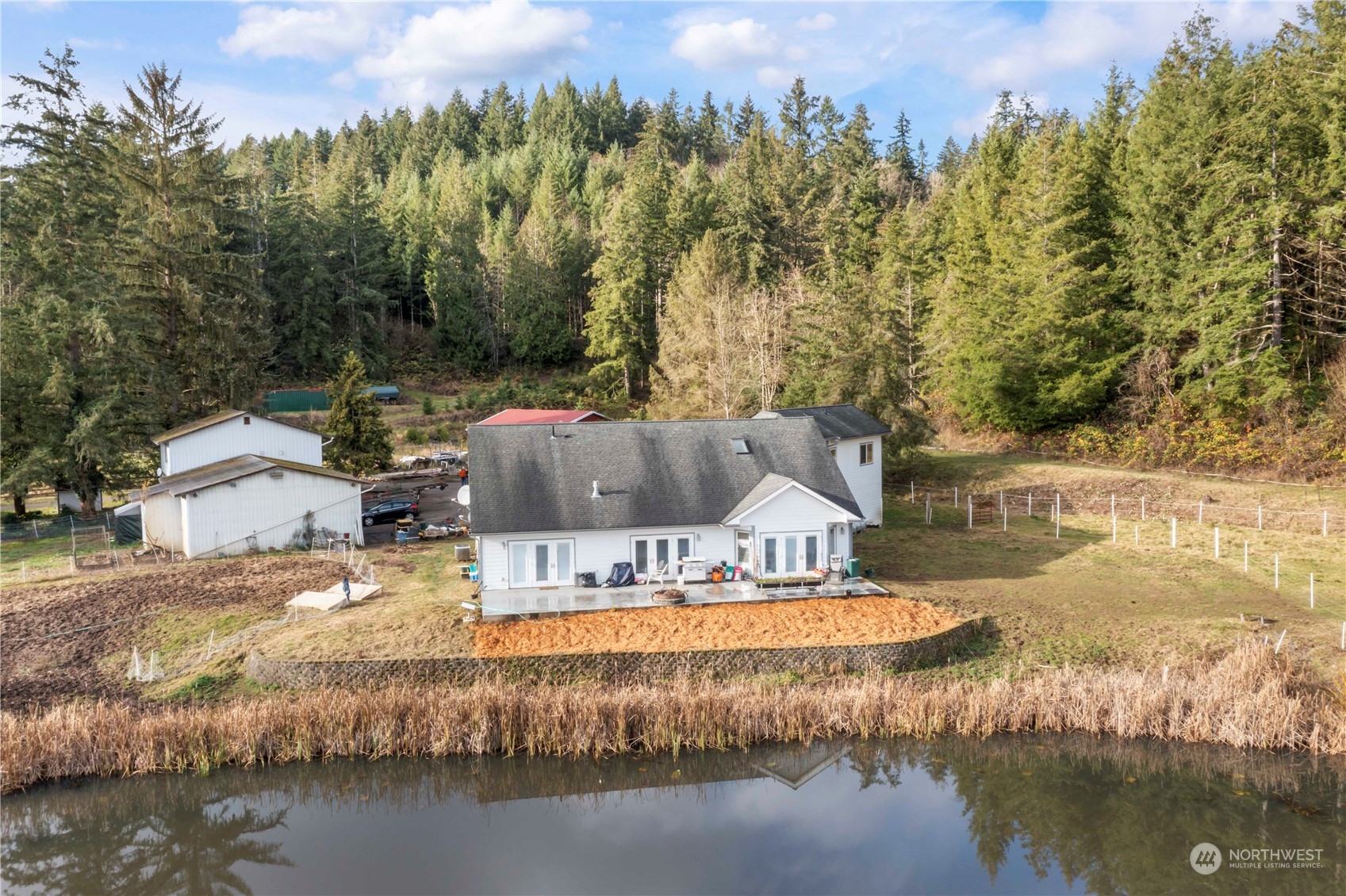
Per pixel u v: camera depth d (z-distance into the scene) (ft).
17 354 148.46
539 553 100.63
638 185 296.51
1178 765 69.87
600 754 72.23
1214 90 157.07
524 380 320.50
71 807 66.28
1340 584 103.09
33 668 85.10
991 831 62.49
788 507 102.89
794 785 69.46
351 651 82.89
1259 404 147.84
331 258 320.09
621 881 57.11
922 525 142.41
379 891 56.18
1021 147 244.01
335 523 133.90
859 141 348.18
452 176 413.59
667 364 239.71
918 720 74.95
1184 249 159.02
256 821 65.82
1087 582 106.83
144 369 162.20
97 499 169.48
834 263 244.63
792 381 191.11
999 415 184.03
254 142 410.93
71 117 163.63
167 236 181.37
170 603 101.45
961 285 201.36
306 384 299.99
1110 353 171.73
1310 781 67.00
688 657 81.97
